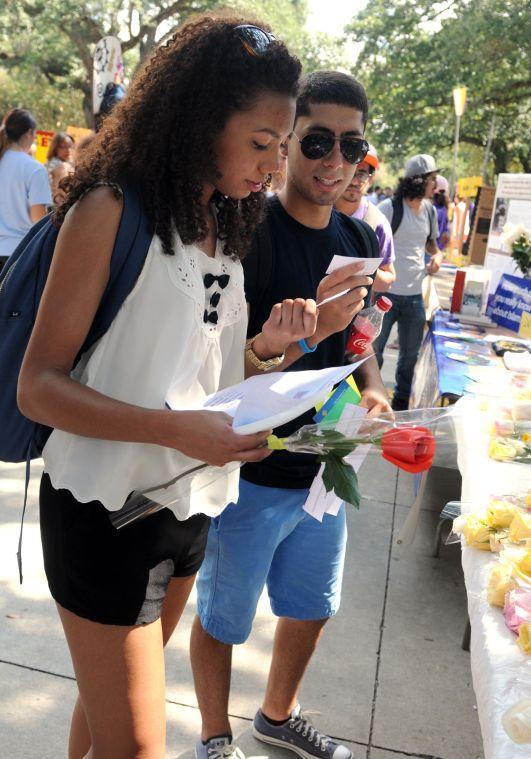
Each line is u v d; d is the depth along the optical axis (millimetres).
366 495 4316
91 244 1326
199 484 1553
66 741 2318
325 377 1433
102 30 25891
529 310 4648
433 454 1674
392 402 6230
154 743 1487
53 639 2795
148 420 1350
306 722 2359
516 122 24766
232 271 1593
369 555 3646
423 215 5918
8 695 2488
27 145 5707
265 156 1432
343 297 1753
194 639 2184
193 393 1555
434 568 3570
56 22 25672
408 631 3072
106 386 1439
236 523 2043
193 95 1361
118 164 1372
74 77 29578
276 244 2012
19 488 4020
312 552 2148
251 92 1364
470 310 5125
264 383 1494
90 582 1457
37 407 1353
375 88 24984
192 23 1427
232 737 2326
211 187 1493
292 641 2271
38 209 5668
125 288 1368
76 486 1438
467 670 2855
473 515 1936
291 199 2039
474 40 22812
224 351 1642
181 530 1558
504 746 1260
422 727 2531
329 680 2730
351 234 2191
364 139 1981
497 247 5293
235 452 1360
